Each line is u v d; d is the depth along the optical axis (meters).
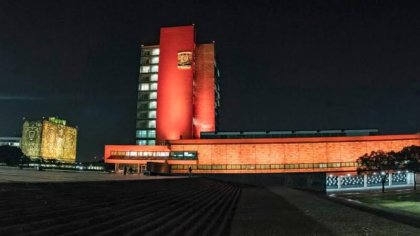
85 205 14.34
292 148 117.12
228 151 119.88
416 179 109.81
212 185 55.75
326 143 115.81
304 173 104.19
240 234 18.42
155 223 15.16
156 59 160.75
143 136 155.88
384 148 112.75
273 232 19.41
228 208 31.17
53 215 11.63
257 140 118.94
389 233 20.44
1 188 12.62
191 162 119.94
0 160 127.88
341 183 105.75
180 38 155.75
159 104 152.88
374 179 107.56
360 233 20.11
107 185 20.30
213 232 17.56
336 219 26.20
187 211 21.34
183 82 152.75
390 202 63.91
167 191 28.39
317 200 45.31
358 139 114.44
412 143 111.69
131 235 12.41
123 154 124.56
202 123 157.38
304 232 19.78
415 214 36.72
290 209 32.69
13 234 9.04
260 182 100.75
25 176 26.97
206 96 159.12
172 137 149.75
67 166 100.19
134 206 17.36
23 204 11.62
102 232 11.55
